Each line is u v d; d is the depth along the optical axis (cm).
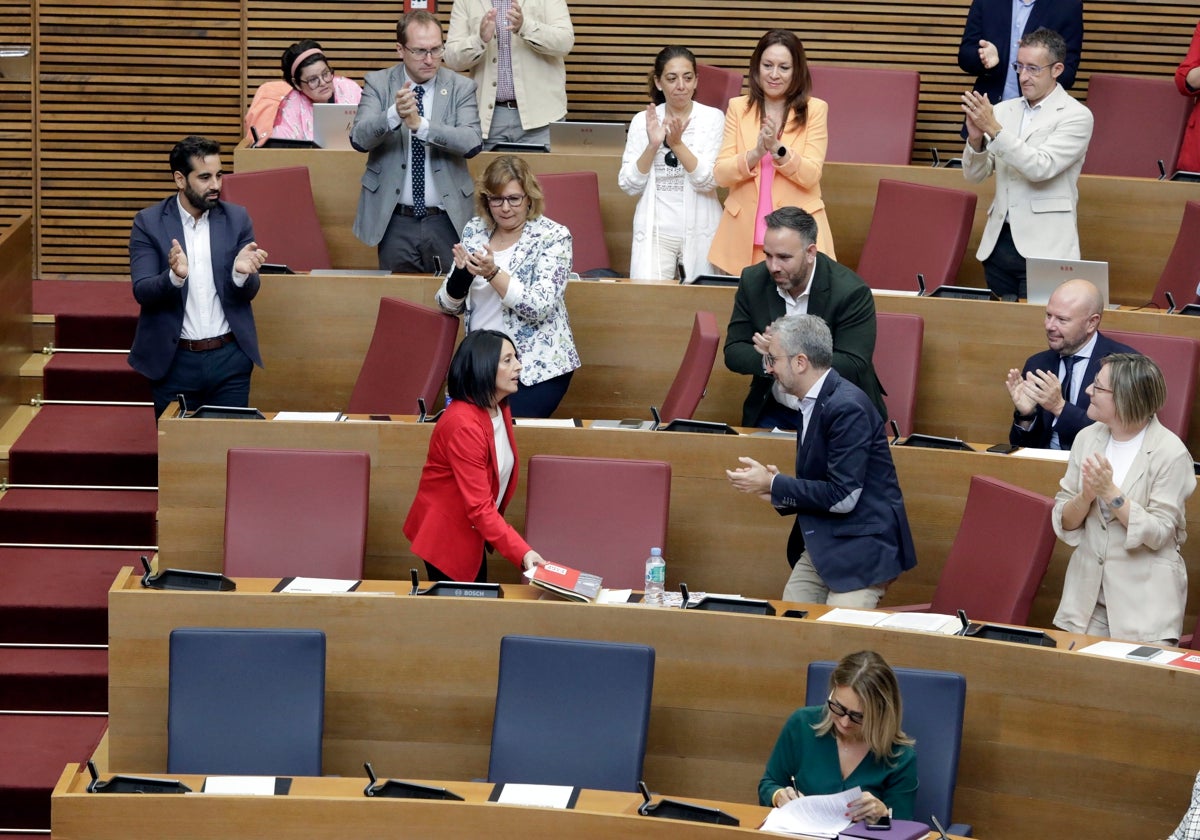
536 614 701
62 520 980
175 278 864
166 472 826
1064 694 648
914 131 1216
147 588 709
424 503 736
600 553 765
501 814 596
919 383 933
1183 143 1145
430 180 1004
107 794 603
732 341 838
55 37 1305
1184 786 633
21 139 1317
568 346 873
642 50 1303
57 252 1330
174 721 667
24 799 791
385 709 709
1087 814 650
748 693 692
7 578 930
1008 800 661
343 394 970
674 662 696
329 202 1102
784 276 796
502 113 1159
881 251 1033
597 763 656
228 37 1309
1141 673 636
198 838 601
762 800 623
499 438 732
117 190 1328
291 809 599
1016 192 999
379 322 899
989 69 1080
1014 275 1016
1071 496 707
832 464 705
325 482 786
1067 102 983
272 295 960
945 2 1282
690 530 820
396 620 704
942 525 810
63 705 870
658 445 815
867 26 1290
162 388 909
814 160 974
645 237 1004
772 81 970
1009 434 882
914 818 627
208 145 885
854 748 611
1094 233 1084
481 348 711
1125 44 1282
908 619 685
